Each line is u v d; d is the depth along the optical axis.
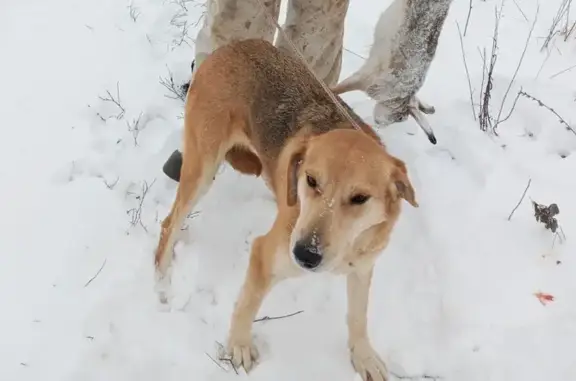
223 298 1.65
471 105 2.00
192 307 1.64
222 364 1.56
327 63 1.84
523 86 2.04
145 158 1.86
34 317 1.60
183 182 1.64
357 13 2.24
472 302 1.65
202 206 1.78
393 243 1.73
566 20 2.20
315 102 1.55
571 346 1.59
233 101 1.59
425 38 1.68
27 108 1.95
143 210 1.77
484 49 2.03
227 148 1.63
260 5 1.72
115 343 1.57
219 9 1.75
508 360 1.58
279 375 1.56
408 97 1.80
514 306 1.65
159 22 2.17
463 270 1.69
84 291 1.64
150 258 1.69
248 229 1.75
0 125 1.91
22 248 1.70
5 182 1.80
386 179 1.37
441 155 1.90
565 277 1.69
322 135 1.41
